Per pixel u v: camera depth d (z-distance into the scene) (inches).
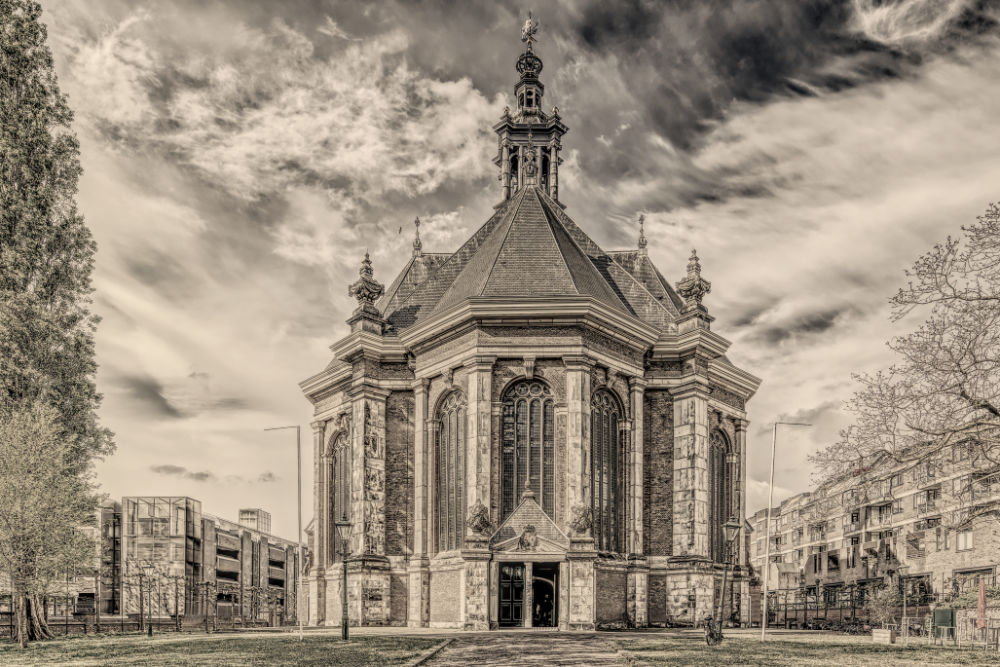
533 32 2635.3
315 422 2413.9
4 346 1700.3
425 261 2485.2
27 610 1659.7
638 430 1951.3
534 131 2556.6
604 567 1813.5
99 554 1755.7
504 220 2167.8
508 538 1686.8
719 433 2219.5
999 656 1073.5
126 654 1120.8
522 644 1238.3
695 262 2081.7
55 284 1831.9
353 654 1042.1
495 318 1823.3
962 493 1026.1
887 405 1017.5
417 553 1920.5
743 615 2171.5
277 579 5944.9
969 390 979.3
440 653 1083.9
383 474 2001.7
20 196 1793.8
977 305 975.6
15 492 1550.2
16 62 1814.7
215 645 1280.8
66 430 1752.0
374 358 2048.5
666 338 2016.5
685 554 1916.8
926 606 2112.5
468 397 1825.8
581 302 1791.3
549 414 1825.8
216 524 4933.6
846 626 1979.6
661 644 1247.5
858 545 3538.4
